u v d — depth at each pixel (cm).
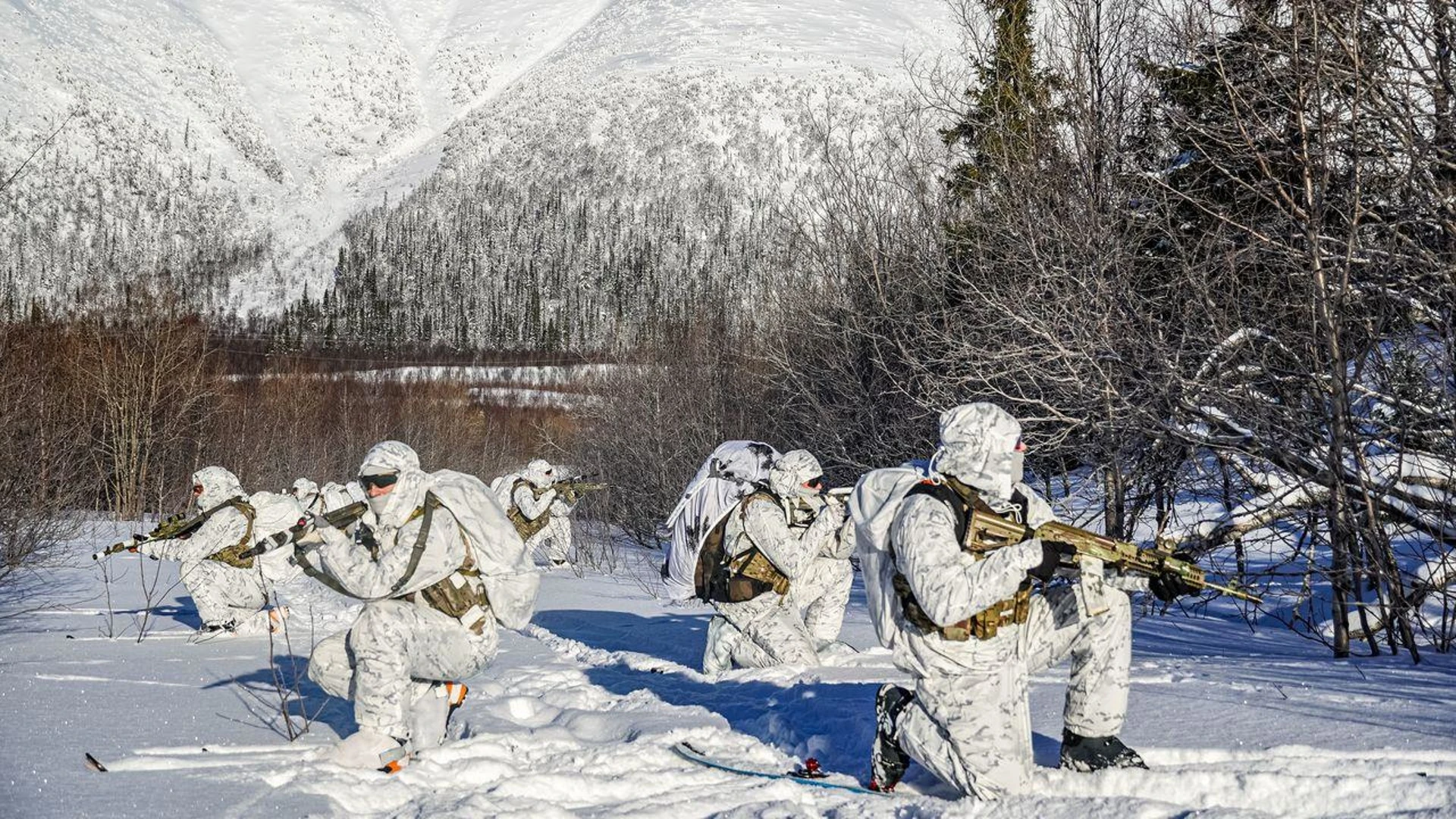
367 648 496
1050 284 1090
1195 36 975
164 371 2883
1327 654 786
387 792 451
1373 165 881
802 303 1731
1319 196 814
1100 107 1150
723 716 599
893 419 1498
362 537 511
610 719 580
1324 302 803
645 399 2223
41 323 2802
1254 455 889
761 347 1927
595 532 2164
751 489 732
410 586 497
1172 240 966
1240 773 416
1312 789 408
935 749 424
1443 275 805
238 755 507
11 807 407
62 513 1744
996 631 416
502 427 4231
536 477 1625
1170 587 423
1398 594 749
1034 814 399
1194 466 1074
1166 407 995
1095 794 424
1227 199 1083
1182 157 1056
